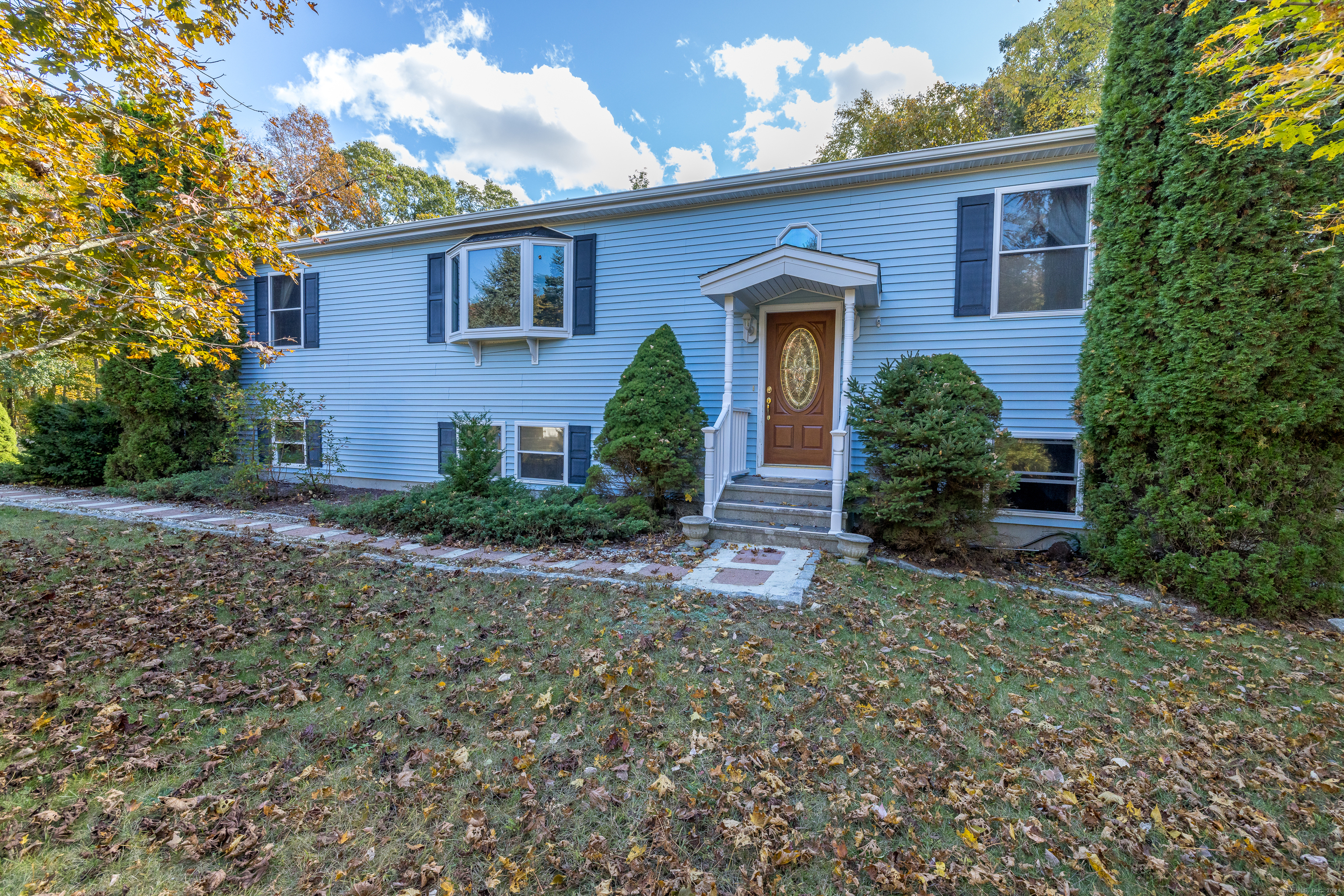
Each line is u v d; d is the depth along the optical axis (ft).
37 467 32.65
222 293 13.92
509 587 14.35
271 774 7.09
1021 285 20.11
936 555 17.46
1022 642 11.67
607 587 14.32
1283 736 8.39
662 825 6.39
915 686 9.61
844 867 5.85
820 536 18.54
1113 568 16.34
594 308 26.86
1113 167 15.92
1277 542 14.02
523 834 6.24
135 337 24.70
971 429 16.29
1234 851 6.17
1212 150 13.88
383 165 72.43
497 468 29.09
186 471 31.53
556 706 8.75
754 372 24.16
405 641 11.05
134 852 5.84
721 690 9.24
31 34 10.77
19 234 10.78
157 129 12.67
